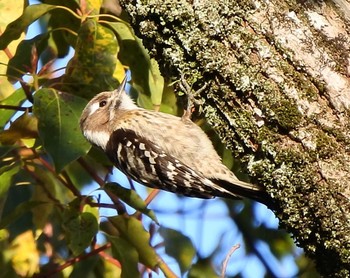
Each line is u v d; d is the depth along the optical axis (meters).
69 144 10.07
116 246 11.20
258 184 8.76
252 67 8.61
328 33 8.51
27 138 10.78
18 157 11.15
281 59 8.52
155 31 9.15
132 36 11.03
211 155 11.45
